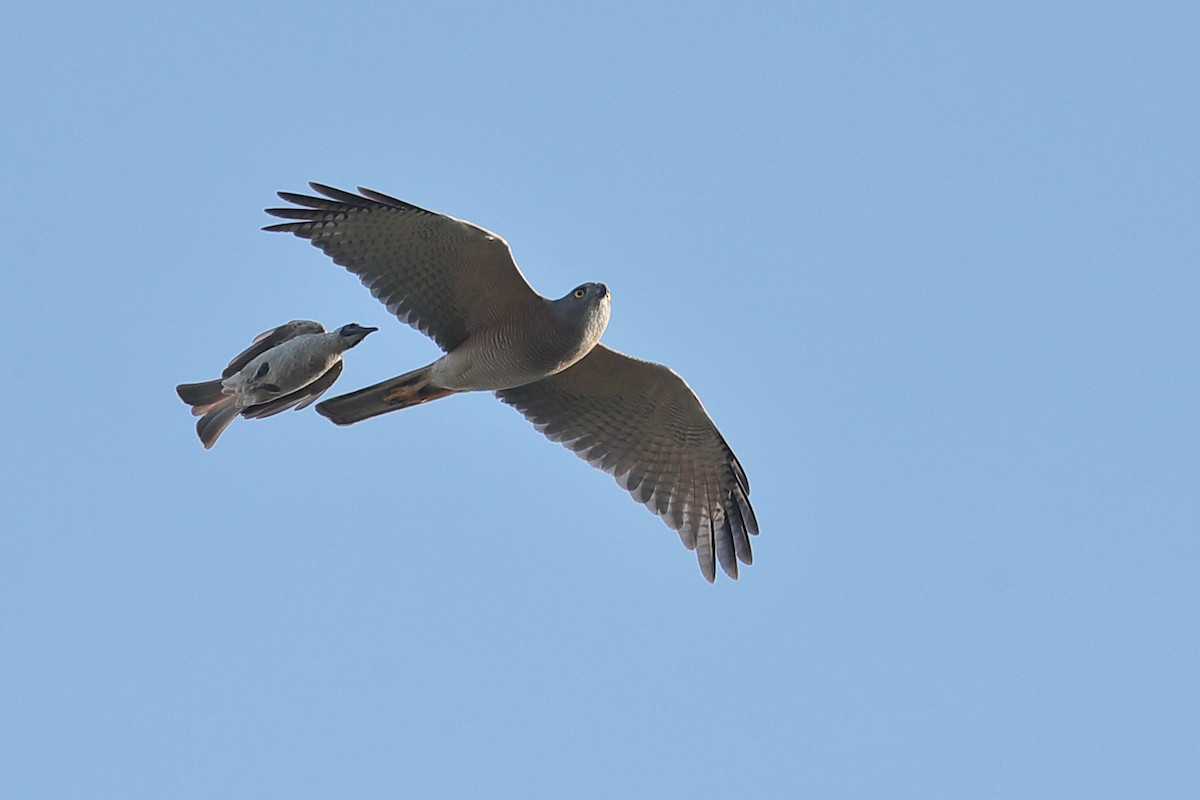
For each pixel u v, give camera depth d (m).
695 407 15.79
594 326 14.20
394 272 14.33
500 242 13.68
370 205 13.78
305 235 14.16
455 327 14.63
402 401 14.81
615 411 16.11
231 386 13.68
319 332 14.07
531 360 14.39
